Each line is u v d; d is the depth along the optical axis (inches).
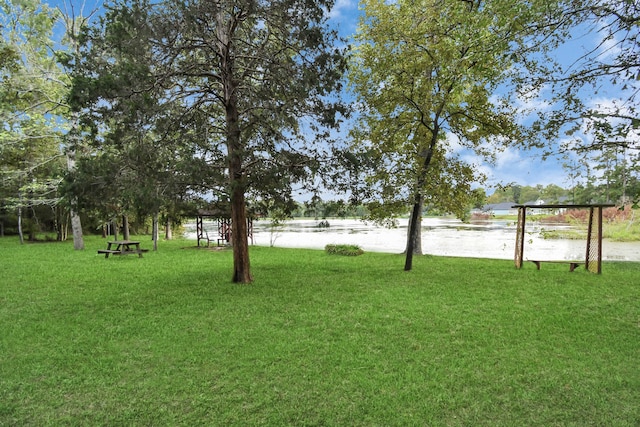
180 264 492.7
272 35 320.2
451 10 248.7
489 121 410.6
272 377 156.9
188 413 131.4
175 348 188.7
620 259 564.7
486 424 124.9
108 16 272.5
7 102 636.1
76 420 128.0
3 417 129.8
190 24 269.0
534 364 168.4
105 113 267.0
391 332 211.0
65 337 206.5
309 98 302.8
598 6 166.7
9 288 336.8
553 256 623.5
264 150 318.7
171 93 303.1
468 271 431.8
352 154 317.7
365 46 473.7
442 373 160.1
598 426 123.2
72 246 779.4
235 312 253.6
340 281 365.7
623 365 167.2
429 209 436.5
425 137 443.5
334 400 138.9
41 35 673.6
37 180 765.9
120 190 275.9
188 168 259.0
